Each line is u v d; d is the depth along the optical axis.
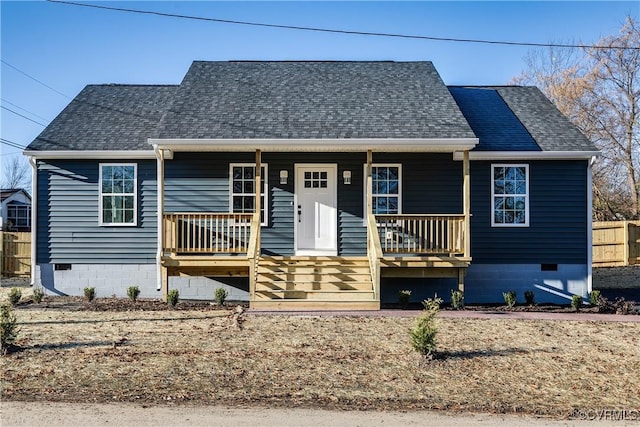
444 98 14.74
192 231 14.11
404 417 6.03
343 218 14.24
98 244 14.36
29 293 15.21
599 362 8.26
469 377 7.50
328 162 14.27
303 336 9.43
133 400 6.43
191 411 6.09
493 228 14.22
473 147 12.95
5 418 5.83
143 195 14.37
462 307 12.77
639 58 30.05
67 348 8.59
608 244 21.06
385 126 13.20
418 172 14.27
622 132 30.39
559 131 14.92
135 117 15.68
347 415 6.05
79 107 16.14
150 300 13.72
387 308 12.70
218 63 16.97
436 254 13.59
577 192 14.26
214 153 14.21
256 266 12.62
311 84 15.70
